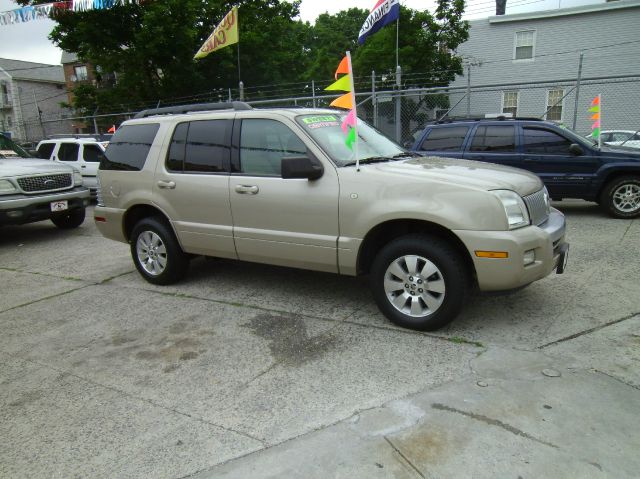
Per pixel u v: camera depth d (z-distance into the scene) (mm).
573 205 9727
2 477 2559
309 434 2754
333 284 5324
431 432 2686
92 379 3539
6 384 3533
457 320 4172
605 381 3090
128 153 5594
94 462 2637
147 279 5676
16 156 9781
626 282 4914
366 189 3986
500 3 27125
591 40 21172
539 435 2607
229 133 4809
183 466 2562
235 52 26078
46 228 9938
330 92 19906
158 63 25062
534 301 4512
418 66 23219
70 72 43656
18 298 5492
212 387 3330
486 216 3582
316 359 3641
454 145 8797
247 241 4719
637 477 2287
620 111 20297
